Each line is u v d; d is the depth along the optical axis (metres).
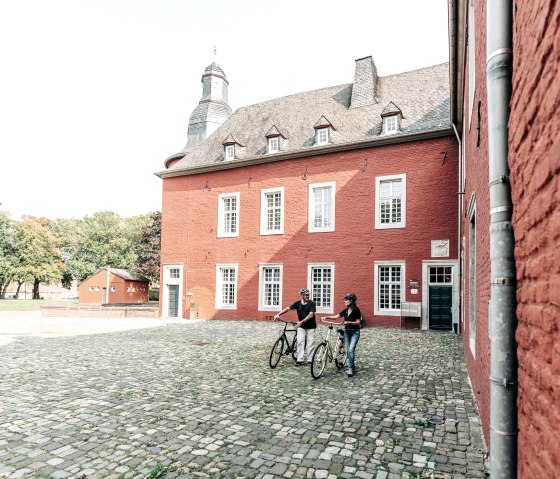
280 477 3.96
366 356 10.58
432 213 17.91
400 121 19.48
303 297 9.56
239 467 4.17
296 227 21.16
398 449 4.59
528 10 1.71
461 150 16.12
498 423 2.07
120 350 11.80
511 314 2.07
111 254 69.19
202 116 31.61
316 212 21.02
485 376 4.46
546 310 1.47
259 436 5.01
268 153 22.73
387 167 19.09
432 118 18.89
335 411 5.96
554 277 1.38
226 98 32.81
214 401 6.50
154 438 4.96
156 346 12.57
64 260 78.06
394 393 6.93
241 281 22.61
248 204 22.81
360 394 6.88
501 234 2.12
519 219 1.91
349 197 19.86
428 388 7.25
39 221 75.94
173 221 25.31
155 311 25.33
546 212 1.46
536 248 1.61
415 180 18.41
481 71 4.82
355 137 20.56
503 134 2.14
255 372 8.66
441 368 9.00
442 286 17.55
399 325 18.12
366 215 19.36
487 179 4.07
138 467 4.19
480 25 4.97
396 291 18.58
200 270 24.00
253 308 22.08
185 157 26.48
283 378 8.09
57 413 5.93
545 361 1.50
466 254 9.80
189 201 24.89
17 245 63.50
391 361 9.88
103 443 4.82
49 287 85.19
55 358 10.48
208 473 4.05
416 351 11.36
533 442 1.68
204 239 24.08
